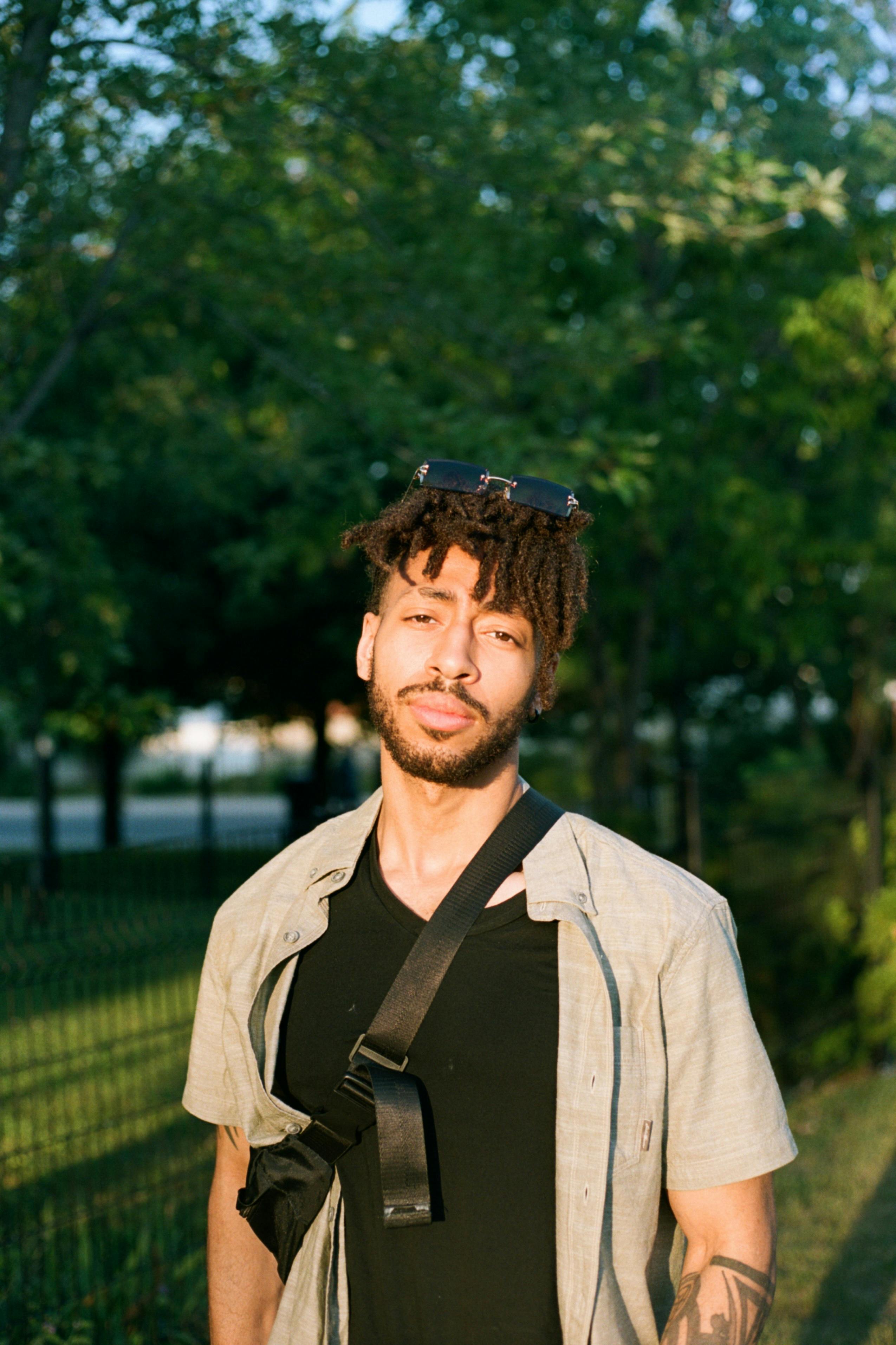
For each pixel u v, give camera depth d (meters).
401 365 7.32
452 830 1.30
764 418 9.42
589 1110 1.18
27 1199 3.42
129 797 30.91
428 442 5.68
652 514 8.75
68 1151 3.22
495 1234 1.18
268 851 4.69
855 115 8.52
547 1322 1.17
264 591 13.32
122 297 6.36
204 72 5.23
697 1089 1.22
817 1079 5.69
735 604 10.35
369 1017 1.27
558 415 7.32
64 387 7.70
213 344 7.66
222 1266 1.43
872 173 7.99
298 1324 1.25
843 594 10.05
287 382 7.39
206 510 12.02
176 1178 3.60
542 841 1.29
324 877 1.34
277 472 8.34
